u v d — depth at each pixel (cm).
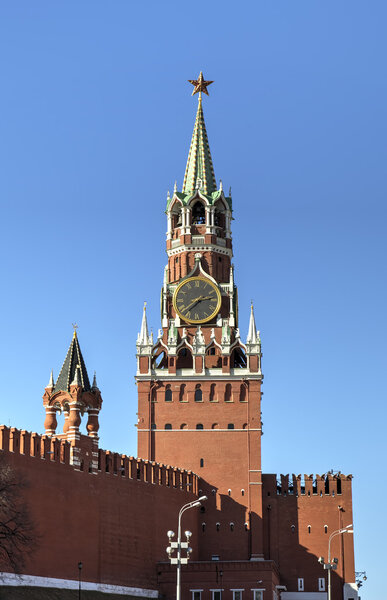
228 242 17138
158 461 15862
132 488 14025
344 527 15988
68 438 12888
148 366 16188
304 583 15825
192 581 14388
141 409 16075
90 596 12638
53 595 11844
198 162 17475
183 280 16600
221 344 16188
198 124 17738
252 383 16012
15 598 11044
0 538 10775
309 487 16162
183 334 16462
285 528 16038
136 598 13638
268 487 16162
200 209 17188
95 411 13400
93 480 13162
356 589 15788
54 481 12344
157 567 14338
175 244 17050
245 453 15825
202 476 15788
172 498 14938
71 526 12575
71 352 13650
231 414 15938
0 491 11081
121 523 13662
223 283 16825
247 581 14350
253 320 16288
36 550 11794
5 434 11419
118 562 13462
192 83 17875
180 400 16062
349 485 16112
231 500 15675
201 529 15612
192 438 15912
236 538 15550
